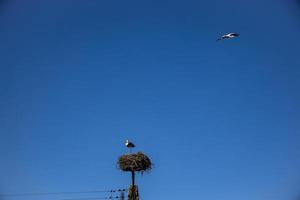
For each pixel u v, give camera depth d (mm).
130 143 40594
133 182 42312
